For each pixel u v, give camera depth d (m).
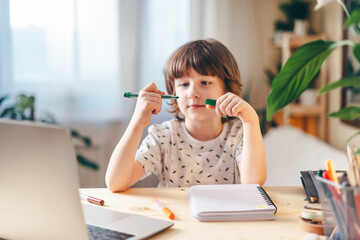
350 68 2.45
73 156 0.59
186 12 3.05
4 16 2.84
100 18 2.94
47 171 0.60
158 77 3.05
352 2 2.41
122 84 3.01
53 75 2.94
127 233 0.70
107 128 3.04
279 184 1.98
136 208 0.87
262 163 1.06
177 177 1.26
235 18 3.18
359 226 0.60
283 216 0.82
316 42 0.73
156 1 3.00
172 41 3.05
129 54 3.00
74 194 0.60
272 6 3.23
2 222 0.67
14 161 0.61
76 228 0.62
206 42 1.26
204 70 1.17
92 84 2.98
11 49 2.88
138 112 1.05
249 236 0.71
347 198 0.60
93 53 2.96
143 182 2.82
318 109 2.92
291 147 2.27
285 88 0.77
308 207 0.86
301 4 3.07
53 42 2.91
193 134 1.29
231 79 1.25
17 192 0.63
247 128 1.06
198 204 0.83
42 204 0.62
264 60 3.26
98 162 3.05
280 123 3.13
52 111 2.96
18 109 2.64
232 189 0.93
